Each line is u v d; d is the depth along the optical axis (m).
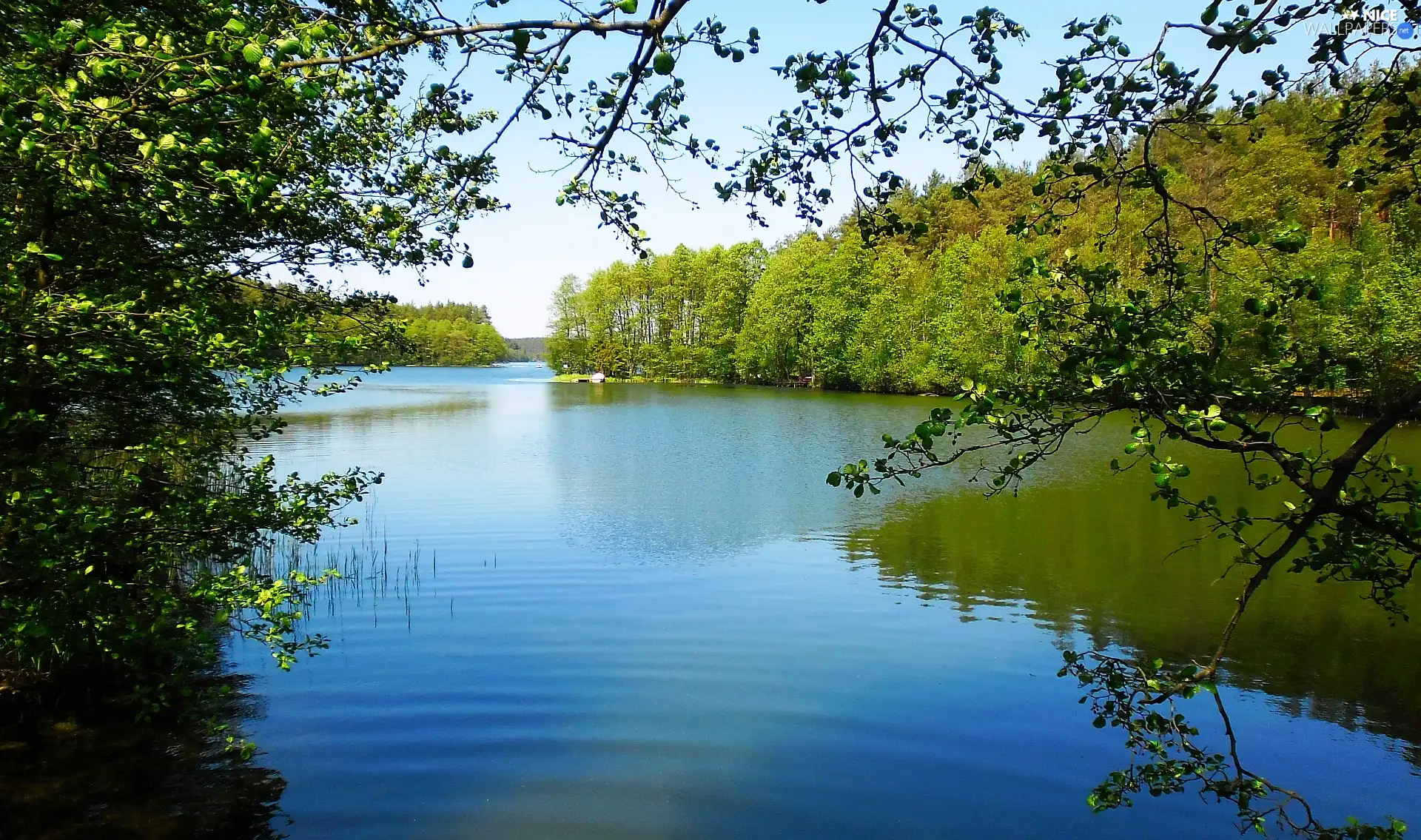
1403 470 3.21
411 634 9.08
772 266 73.12
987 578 11.50
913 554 12.89
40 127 3.38
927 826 5.51
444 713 7.06
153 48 3.05
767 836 5.36
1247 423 3.28
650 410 43.25
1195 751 3.79
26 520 4.71
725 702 7.36
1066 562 12.38
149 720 6.55
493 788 5.89
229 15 3.21
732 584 11.19
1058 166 3.60
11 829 5.14
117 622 5.62
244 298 7.18
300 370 8.33
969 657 8.50
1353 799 5.87
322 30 3.04
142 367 5.25
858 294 60.94
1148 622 9.61
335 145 6.23
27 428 4.80
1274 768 6.29
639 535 14.15
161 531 5.89
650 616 9.75
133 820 5.32
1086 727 6.95
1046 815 5.66
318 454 24.09
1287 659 8.42
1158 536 14.16
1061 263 3.70
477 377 105.69
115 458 6.75
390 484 19.25
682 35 3.14
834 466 22.50
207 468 6.98
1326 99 3.59
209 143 3.74
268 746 6.41
